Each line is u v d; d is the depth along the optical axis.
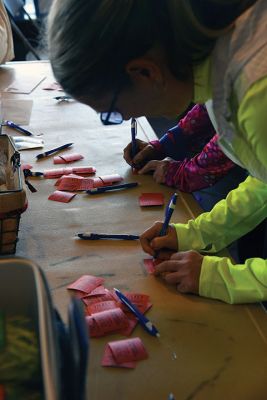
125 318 0.75
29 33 2.83
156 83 0.67
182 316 0.76
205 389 0.64
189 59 0.64
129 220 1.00
